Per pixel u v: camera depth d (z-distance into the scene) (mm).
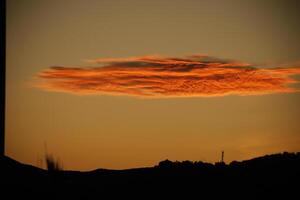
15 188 57156
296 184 60312
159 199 56906
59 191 58750
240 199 55625
